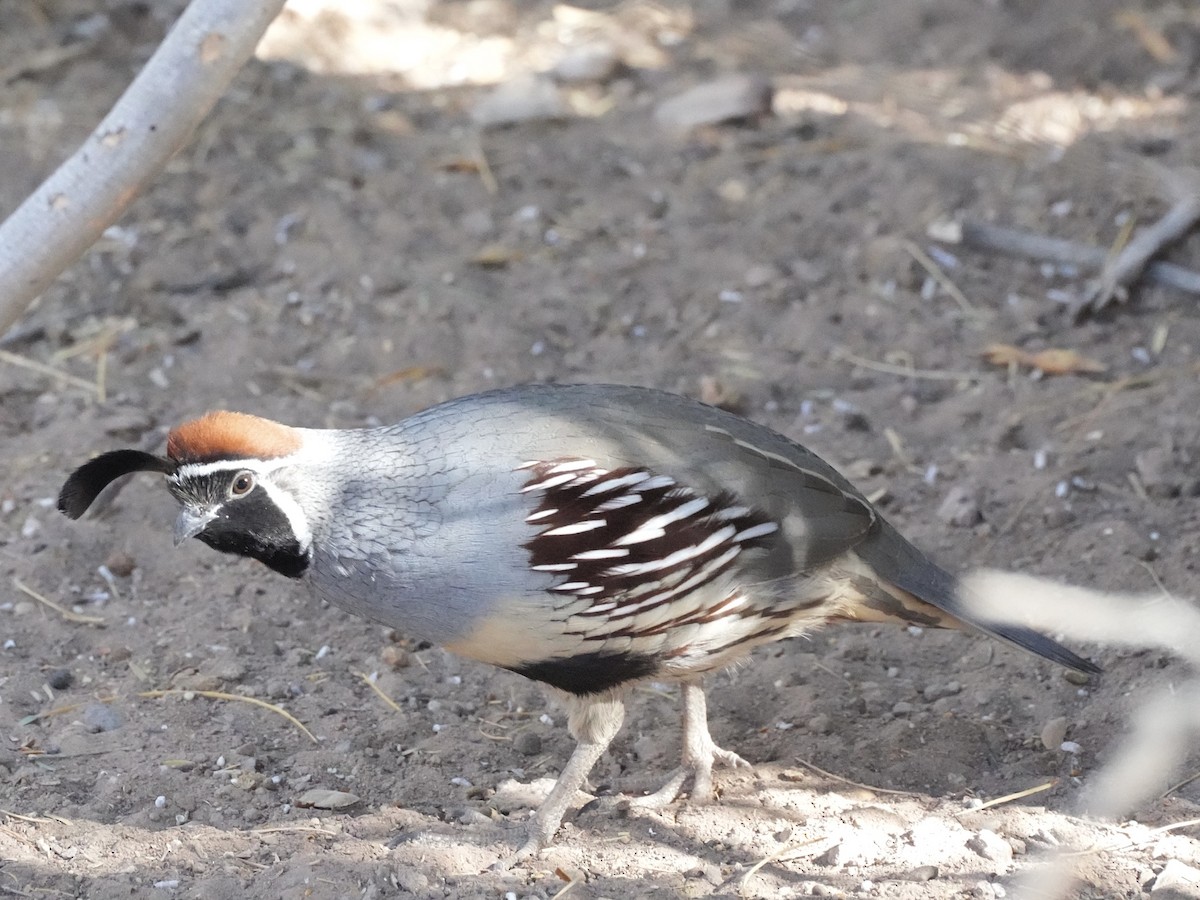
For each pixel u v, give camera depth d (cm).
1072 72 1367
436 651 828
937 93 1341
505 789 712
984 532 886
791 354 1063
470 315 1104
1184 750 716
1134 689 755
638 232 1191
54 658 803
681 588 654
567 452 645
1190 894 602
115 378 1045
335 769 723
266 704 769
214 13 666
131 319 1105
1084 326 1062
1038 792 699
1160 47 1375
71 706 759
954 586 712
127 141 682
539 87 1368
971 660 806
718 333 1087
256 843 658
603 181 1260
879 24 1480
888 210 1191
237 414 644
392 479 643
